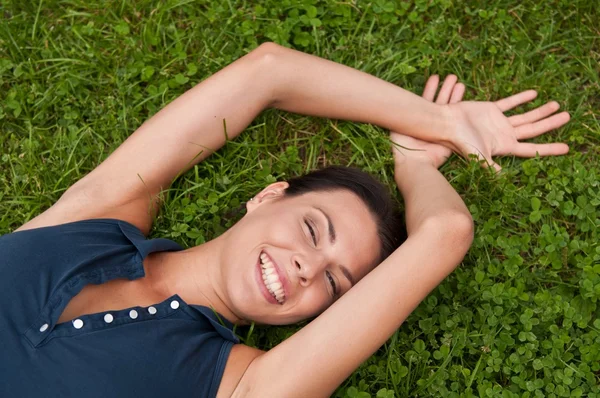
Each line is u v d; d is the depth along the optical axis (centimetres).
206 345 250
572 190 324
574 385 291
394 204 297
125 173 289
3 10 342
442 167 330
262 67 305
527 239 311
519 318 301
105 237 262
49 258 244
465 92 349
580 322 296
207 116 300
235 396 242
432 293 305
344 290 270
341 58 345
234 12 345
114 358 230
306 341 244
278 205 276
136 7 346
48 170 318
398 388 290
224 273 267
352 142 328
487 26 355
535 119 337
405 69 340
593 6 355
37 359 225
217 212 318
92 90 339
